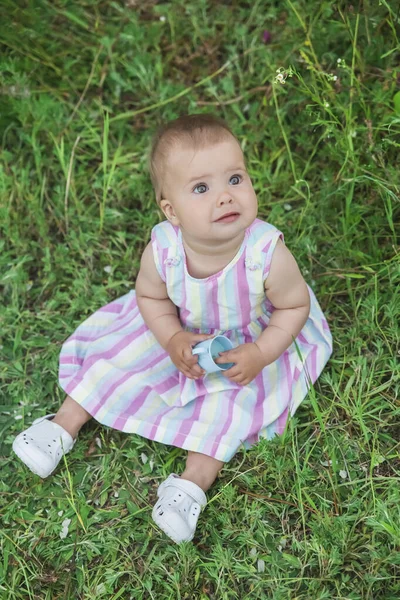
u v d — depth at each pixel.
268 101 3.72
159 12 4.00
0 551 2.60
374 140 3.24
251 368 2.62
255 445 2.68
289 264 2.60
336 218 3.35
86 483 2.76
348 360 2.92
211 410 2.72
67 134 3.76
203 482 2.61
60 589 2.50
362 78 3.37
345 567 2.39
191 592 2.44
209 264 2.59
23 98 3.76
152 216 3.53
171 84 3.88
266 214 3.50
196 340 2.64
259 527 2.50
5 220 3.52
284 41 3.73
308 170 3.56
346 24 3.30
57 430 2.78
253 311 2.71
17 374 3.09
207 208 2.40
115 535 2.60
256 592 2.40
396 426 2.77
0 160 3.75
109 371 2.89
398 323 3.01
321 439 2.75
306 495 2.50
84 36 3.95
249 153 3.67
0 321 3.26
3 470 2.83
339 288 3.21
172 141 2.42
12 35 3.79
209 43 3.96
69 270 3.42
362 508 2.53
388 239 3.24
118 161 3.64
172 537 2.45
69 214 3.58
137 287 2.81
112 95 3.92
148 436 2.73
